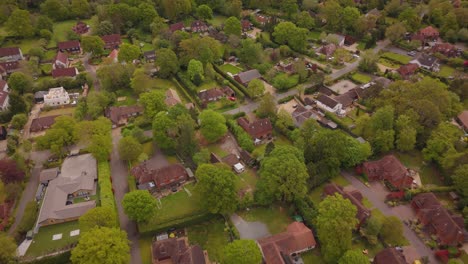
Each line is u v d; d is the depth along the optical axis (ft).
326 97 528.22
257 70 604.90
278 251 315.99
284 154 376.68
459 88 533.14
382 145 429.79
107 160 433.48
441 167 412.36
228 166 405.59
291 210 364.79
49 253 333.42
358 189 401.08
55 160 435.94
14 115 494.18
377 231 333.01
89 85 583.17
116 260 290.76
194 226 362.33
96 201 386.73
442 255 325.62
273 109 495.41
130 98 557.74
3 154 450.30
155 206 353.31
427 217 353.10
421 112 447.42
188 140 431.84
